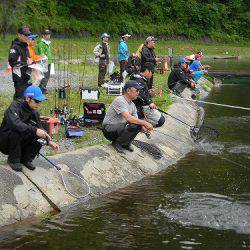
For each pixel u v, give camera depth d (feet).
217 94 71.92
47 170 28.45
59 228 23.93
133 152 34.58
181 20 184.03
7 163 27.61
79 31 156.56
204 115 54.34
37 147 27.37
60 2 162.20
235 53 160.76
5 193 25.17
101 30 162.71
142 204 27.45
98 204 27.40
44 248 21.72
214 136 42.96
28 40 37.68
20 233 23.16
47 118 36.14
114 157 32.94
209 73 95.91
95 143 35.14
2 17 116.98
